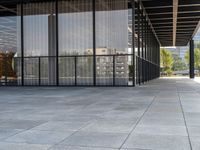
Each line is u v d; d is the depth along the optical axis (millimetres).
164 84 16844
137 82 15172
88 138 3836
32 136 3980
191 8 17375
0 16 17219
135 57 14289
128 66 13805
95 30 14180
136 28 15312
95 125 4660
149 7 17188
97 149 3336
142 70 17172
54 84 14688
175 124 4676
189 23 22125
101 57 14102
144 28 18328
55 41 14703
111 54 13984
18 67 15125
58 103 7582
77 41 14406
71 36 14484
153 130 4262
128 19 14000
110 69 13984
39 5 14898
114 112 5965
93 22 14180
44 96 9445
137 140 3707
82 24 14359
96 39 14188
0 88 13336
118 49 13930
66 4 14547
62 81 14578
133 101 7836
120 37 13961
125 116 5457
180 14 19062
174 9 17656
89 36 14250
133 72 13742
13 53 15945
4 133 4172
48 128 4473
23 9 15062
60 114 5785
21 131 4285
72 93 10461
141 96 9164
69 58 14492
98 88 12930
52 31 14750
